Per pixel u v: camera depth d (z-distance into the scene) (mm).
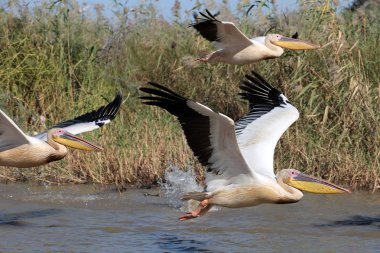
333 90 13320
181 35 16859
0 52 15523
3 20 16219
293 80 13453
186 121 7875
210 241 9547
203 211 8836
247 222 10477
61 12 16031
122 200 11836
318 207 11344
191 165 12977
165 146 13445
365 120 13094
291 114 9609
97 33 17547
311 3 14484
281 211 11062
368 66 14547
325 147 13180
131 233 9922
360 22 15461
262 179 8734
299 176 8953
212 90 14773
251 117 9695
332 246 9344
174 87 15695
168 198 11969
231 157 8375
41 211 11125
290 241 9547
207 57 12203
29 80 15266
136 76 16578
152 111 14625
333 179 12836
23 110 14648
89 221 10547
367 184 12633
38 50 15570
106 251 9094
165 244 9398
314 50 13938
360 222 10500
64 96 15008
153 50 16969
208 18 11883
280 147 13172
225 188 8727
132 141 13688
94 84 15766
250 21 15000
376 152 12766
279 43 12117
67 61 15797
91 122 10922
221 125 7914
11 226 10258
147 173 13117
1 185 12953
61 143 10461
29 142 10266
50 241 9523
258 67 14344
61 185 12977
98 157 13398
